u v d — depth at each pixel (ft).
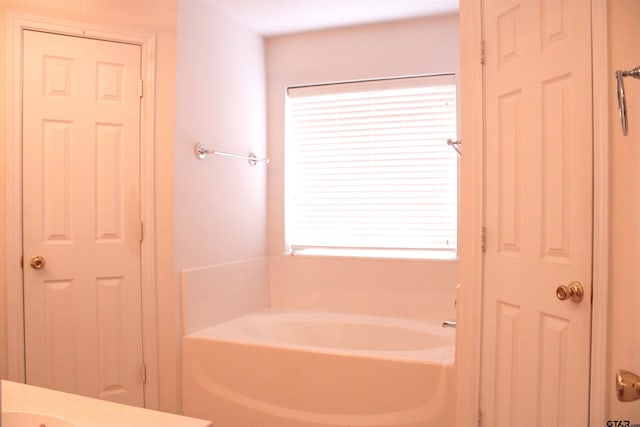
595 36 4.43
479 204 6.02
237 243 9.36
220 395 7.54
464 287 6.19
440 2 8.61
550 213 4.98
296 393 7.13
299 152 10.40
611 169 4.30
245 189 9.66
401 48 9.56
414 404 6.52
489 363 5.87
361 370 6.79
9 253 6.79
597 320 4.38
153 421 3.10
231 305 9.05
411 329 8.62
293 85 10.34
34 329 6.95
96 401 3.41
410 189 9.65
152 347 7.54
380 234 9.87
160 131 7.58
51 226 7.06
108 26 7.31
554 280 4.90
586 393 4.49
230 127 9.14
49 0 7.06
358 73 9.86
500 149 5.73
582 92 4.58
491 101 5.87
